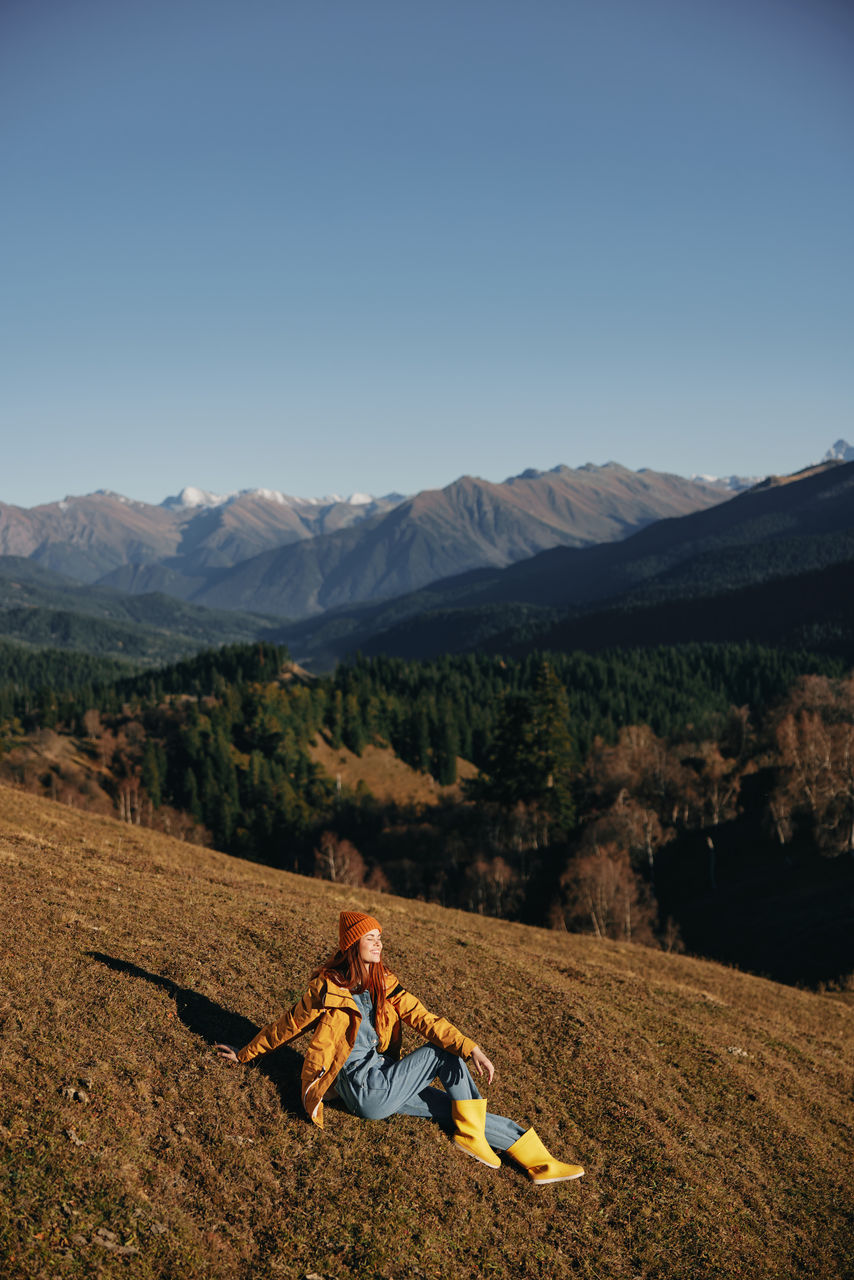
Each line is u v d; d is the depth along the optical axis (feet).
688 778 336.90
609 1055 32.99
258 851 415.23
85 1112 19.92
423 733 531.50
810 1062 43.19
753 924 218.38
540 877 297.33
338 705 561.02
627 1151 25.94
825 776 270.26
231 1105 21.80
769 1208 25.20
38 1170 17.62
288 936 37.42
